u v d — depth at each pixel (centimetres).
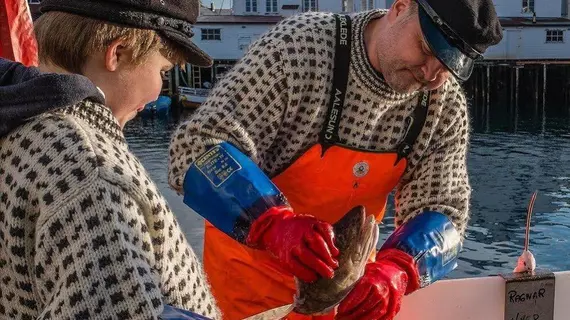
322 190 226
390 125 225
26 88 111
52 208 104
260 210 183
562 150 2281
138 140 2488
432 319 255
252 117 209
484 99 3597
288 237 173
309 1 3478
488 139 2583
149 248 110
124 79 133
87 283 100
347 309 189
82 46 127
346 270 170
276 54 209
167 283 116
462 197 238
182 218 919
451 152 236
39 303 109
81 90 115
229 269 236
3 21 234
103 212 104
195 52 143
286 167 224
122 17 126
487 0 197
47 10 132
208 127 203
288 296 231
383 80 212
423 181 236
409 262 209
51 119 112
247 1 3512
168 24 134
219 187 187
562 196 1617
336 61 213
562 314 264
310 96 214
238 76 211
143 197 112
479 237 1295
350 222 174
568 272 264
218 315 135
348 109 217
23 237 108
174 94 3334
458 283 255
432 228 221
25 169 108
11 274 110
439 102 227
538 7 3606
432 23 191
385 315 194
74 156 107
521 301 260
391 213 1188
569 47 3481
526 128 2881
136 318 101
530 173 1900
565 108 3522
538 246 1243
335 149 221
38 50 133
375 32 212
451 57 192
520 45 3481
